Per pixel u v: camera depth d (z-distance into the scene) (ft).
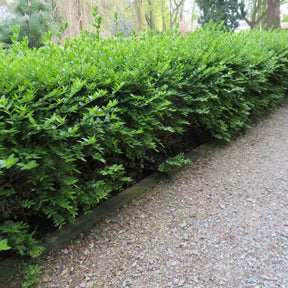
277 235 5.41
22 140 4.37
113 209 6.42
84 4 18.95
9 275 4.61
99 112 4.76
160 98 6.43
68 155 4.58
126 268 4.83
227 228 5.73
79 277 4.68
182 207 6.54
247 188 7.29
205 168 8.51
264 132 11.55
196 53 8.23
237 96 9.94
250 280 4.42
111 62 6.14
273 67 11.58
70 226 5.66
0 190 4.29
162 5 47.80
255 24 43.21
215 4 40.83
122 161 6.89
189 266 4.79
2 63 4.56
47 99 4.79
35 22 12.12
